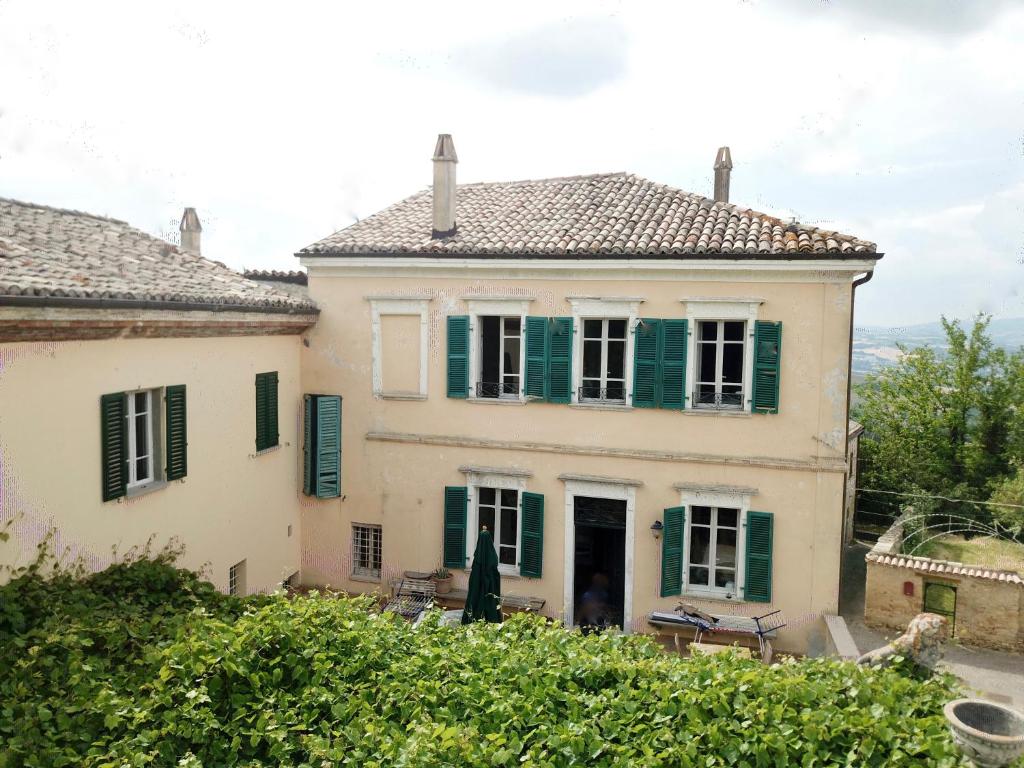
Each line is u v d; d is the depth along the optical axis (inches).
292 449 643.5
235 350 550.0
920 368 1243.8
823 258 530.6
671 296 573.9
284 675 304.7
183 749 266.2
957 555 835.4
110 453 419.5
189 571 457.4
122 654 308.0
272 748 263.7
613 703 280.5
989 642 560.7
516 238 617.6
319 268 649.6
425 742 248.7
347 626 328.2
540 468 612.7
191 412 498.3
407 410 642.8
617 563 635.5
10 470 357.1
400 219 701.9
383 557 653.9
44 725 259.0
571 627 600.4
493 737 255.4
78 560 400.2
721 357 575.2
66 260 424.8
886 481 1195.3
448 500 629.6
